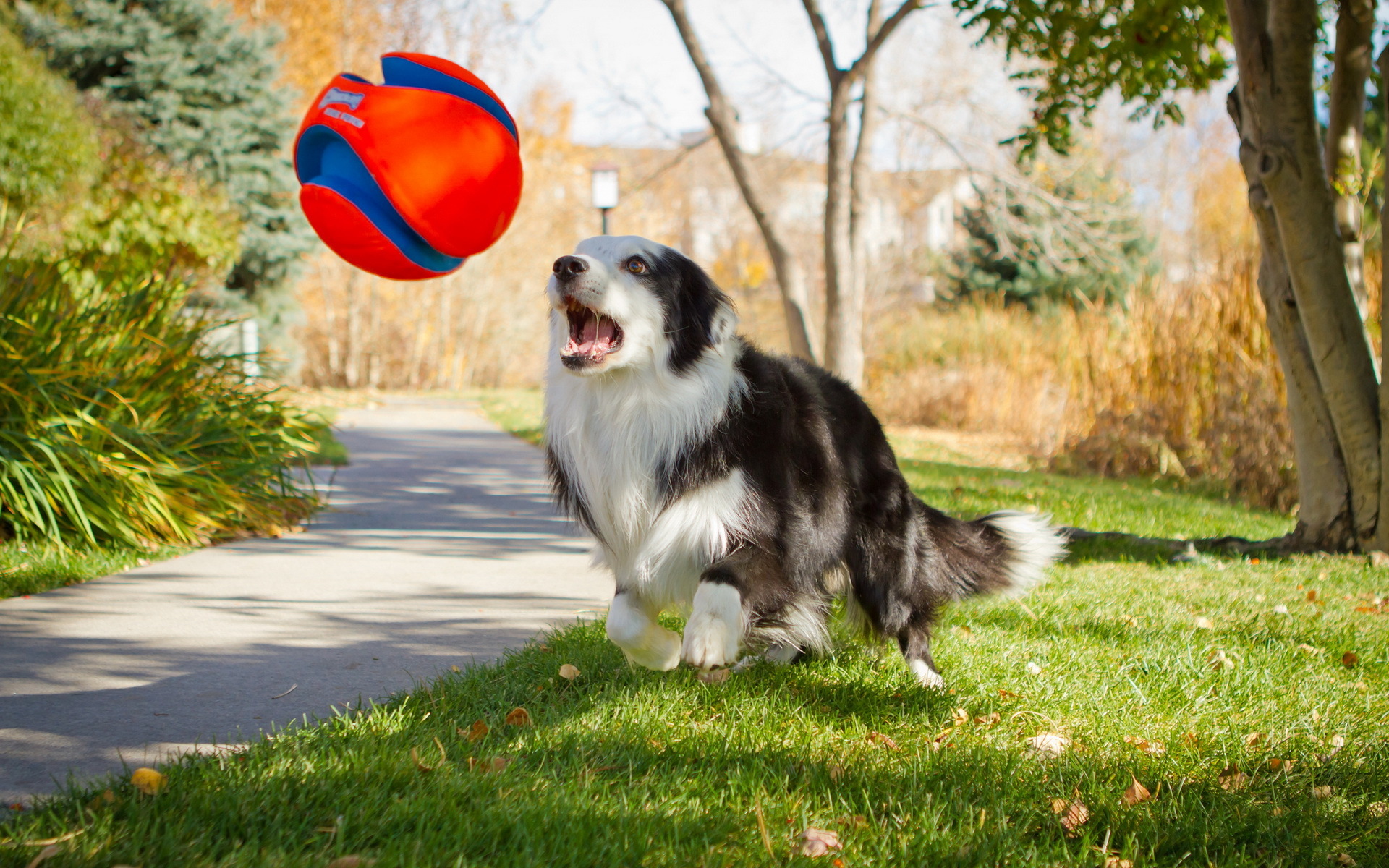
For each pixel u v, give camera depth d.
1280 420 9.22
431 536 6.44
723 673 3.41
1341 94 6.09
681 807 2.39
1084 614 4.52
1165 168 36.94
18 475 4.95
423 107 3.23
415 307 30.42
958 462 12.88
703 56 12.92
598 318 3.04
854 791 2.54
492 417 17.59
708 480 3.02
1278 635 4.17
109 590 4.62
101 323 6.07
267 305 19.30
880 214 32.69
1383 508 5.89
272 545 5.94
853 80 13.12
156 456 5.70
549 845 2.17
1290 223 5.81
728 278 37.16
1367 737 3.04
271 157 18.91
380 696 3.23
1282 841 2.35
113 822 2.18
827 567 3.40
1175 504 8.70
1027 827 2.37
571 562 5.68
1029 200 15.62
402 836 2.14
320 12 24.75
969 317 18.78
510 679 3.31
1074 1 6.38
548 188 31.50
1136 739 3.00
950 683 3.51
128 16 17.36
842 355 13.70
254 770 2.44
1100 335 12.73
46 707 3.05
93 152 10.93
